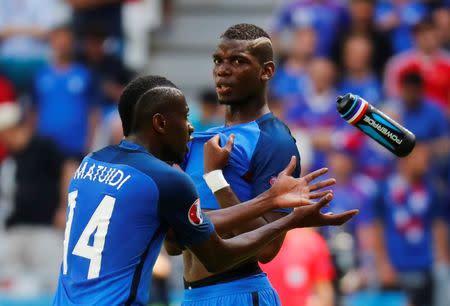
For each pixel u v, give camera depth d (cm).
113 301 1688
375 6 4634
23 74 4647
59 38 4441
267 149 1930
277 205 1803
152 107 1767
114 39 4662
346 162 3816
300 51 4503
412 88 4075
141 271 1717
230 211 1812
